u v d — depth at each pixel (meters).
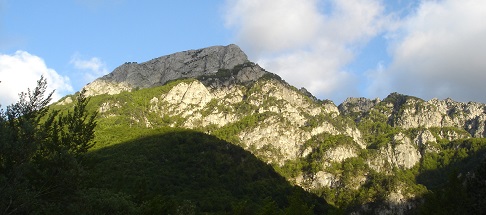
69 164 42.84
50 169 41.62
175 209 81.81
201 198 118.19
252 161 165.38
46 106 43.44
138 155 144.38
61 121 52.94
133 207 60.16
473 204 61.94
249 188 139.38
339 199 163.12
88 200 47.94
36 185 40.56
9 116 39.78
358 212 153.12
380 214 151.50
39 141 40.31
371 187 166.25
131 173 122.69
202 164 147.62
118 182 87.81
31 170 40.25
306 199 139.88
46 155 45.09
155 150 151.25
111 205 54.16
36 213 38.00
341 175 178.00
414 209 148.25
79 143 52.09
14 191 35.91
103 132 174.38
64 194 42.59
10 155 36.97
